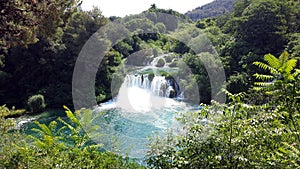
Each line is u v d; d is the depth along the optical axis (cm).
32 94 1738
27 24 632
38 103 1553
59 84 1755
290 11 2216
